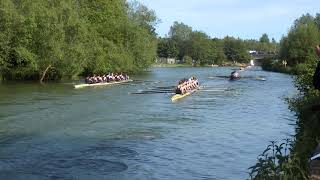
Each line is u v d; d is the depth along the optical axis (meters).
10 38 64.00
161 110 35.25
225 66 197.62
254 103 41.00
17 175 16.09
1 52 64.69
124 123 28.30
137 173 16.67
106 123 28.22
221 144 22.03
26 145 21.27
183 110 35.38
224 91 54.66
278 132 25.38
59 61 67.75
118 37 91.25
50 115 31.41
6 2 61.28
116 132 25.05
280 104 40.19
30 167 17.25
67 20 67.75
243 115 32.78
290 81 74.69
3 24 61.88
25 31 64.12
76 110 34.41
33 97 44.00
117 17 95.81
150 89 55.34
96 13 89.00
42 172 16.58
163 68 160.25
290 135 24.25
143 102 40.75
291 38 115.25
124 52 87.94
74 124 27.67
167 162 18.39
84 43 72.50
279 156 10.41
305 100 22.08
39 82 66.75
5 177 15.82
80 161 18.27
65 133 24.55
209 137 23.84
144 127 26.84
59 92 50.06
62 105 37.53
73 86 59.28
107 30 89.25
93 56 76.81
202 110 35.53
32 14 63.91
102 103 39.47
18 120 28.95
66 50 67.88
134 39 92.88
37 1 65.88
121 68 84.31
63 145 21.36
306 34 111.19
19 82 66.25
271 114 33.38
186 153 20.03
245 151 20.45
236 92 53.22
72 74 72.88
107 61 80.75
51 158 18.75
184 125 27.78
